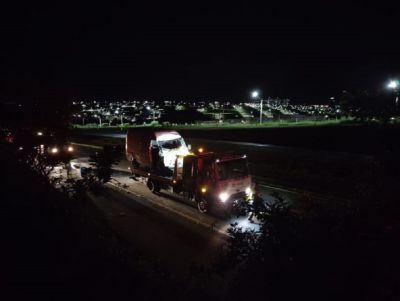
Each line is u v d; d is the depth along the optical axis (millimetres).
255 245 3373
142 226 13188
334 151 26344
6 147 4910
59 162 5227
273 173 21953
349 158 22344
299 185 18078
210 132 51031
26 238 4383
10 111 4961
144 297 4379
